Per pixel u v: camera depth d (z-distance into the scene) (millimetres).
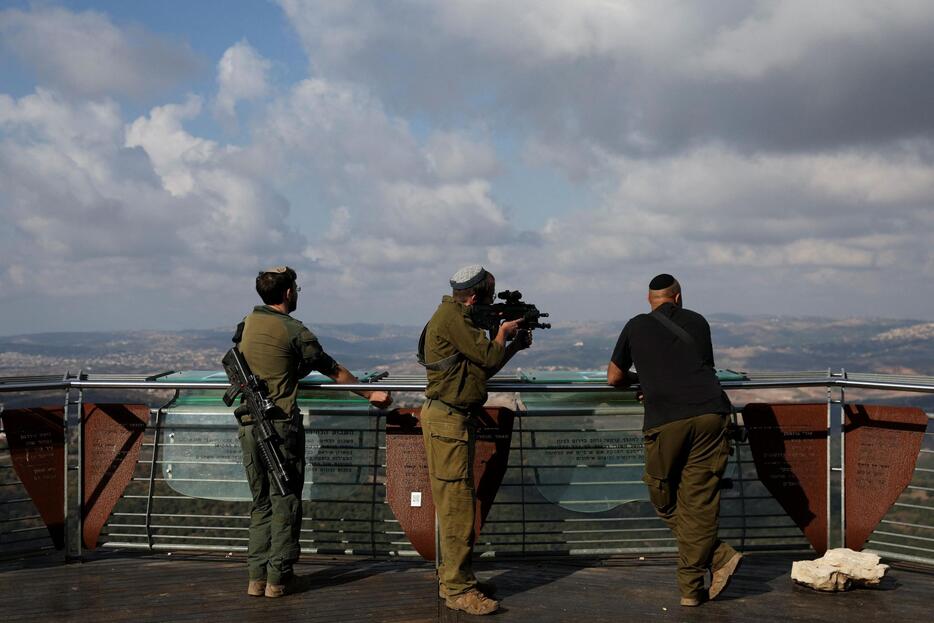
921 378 4223
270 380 3943
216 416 4652
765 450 4504
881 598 3871
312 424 4664
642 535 4609
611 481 4570
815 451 4488
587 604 3809
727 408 3758
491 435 4547
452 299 3873
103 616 3684
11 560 4527
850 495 4414
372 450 4641
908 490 4250
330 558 4684
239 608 3775
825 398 4473
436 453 3785
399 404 4570
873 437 4367
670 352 3791
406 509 4512
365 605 3807
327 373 4109
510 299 3988
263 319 4012
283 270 4121
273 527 3939
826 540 4465
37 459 4543
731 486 3869
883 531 4371
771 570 4348
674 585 4113
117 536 4750
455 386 3750
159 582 4195
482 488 4508
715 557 3838
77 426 4598
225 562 4566
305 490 4664
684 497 3791
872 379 4332
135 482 4699
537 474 4559
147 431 4688
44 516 4539
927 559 4203
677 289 4062
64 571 4410
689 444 3732
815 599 3865
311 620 3604
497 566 4492
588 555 4570
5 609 3785
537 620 3584
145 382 4473
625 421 4586
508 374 4699
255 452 3977
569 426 4570
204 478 4652
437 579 4195
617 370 4035
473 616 3639
